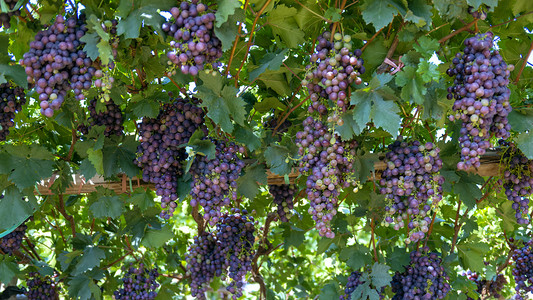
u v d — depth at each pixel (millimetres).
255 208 4441
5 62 2410
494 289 4520
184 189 2883
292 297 5629
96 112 2875
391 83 2676
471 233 3805
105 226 4289
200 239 4027
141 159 2916
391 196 2744
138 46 2684
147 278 3826
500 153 3066
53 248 4809
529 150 2541
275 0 2674
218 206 2709
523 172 2998
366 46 2777
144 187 3205
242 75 3514
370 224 3652
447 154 3158
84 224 4695
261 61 3105
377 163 3236
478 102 2197
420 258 3453
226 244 3875
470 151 2258
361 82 2496
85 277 3604
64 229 4824
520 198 3053
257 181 3227
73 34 2219
